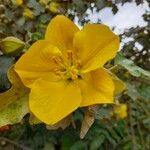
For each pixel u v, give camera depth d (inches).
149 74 4.8
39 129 12.7
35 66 4.2
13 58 4.6
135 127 15.3
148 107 14.3
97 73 4.2
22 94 4.3
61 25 4.2
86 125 4.2
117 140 15.5
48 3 9.4
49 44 4.1
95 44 4.2
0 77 4.5
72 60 4.2
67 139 15.2
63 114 4.1
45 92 4.1
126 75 9.5
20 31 8.3
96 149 15.6
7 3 8.9
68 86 4.2
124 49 9.7
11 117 4.2
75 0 9.2
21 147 12.7
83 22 9.5
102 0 9.1
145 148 15.1
